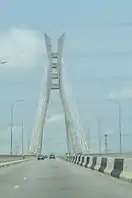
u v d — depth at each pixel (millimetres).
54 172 61125
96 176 49812
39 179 46031
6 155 135500
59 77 159250
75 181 42125
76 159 114688
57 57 154375
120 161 46875
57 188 34688
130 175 40688
